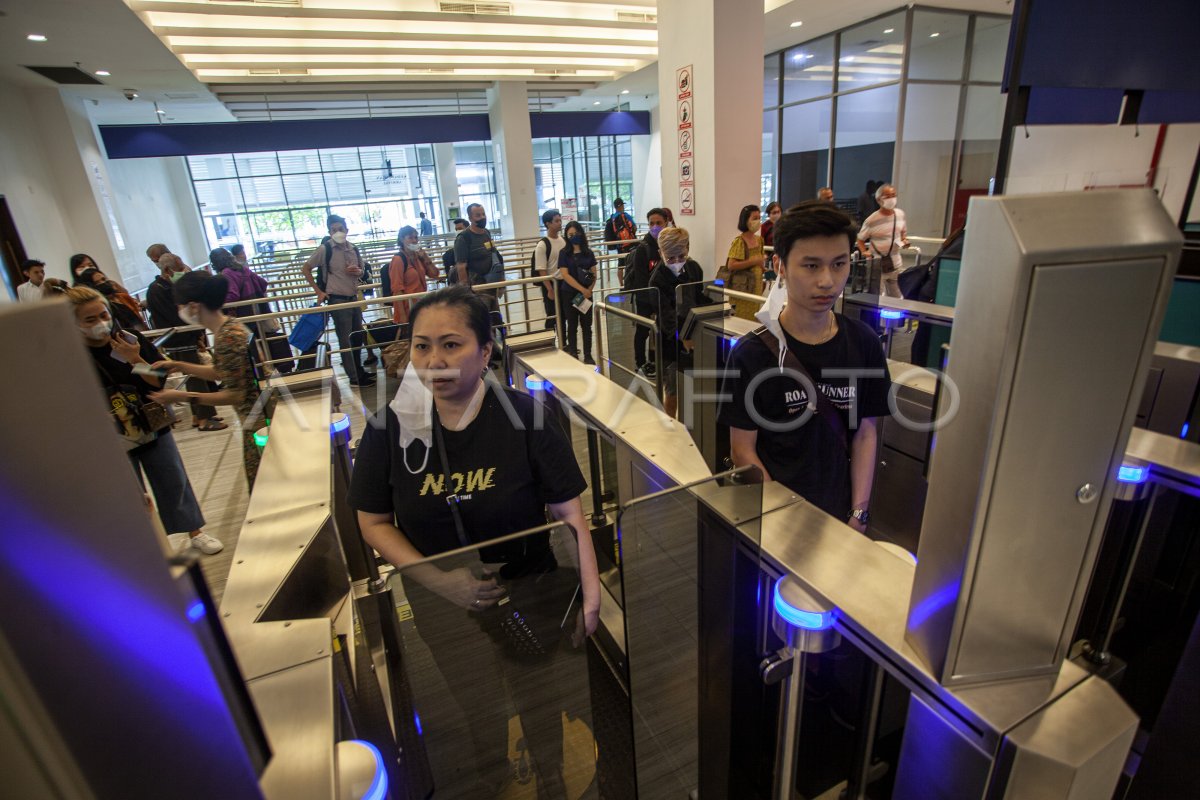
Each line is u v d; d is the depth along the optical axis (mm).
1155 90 1852
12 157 6578
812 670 1036
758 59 4902
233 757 327
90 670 254
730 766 1122
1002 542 512
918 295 2553
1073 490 515
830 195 6105
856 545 835
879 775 995
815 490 1251
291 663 670
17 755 238
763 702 1040
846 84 7863
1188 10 1749
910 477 2076
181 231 14070
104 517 248
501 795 1111
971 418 477
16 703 230
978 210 436
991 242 426
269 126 9414
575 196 15516
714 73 4809
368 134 10055
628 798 1199
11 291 6008
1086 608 1434
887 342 2283
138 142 8953
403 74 8930
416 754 1010
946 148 7781
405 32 6781
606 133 12055
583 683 1103
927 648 600
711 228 5191
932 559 560
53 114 7562
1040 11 1535
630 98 12984
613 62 9273
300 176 14305
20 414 216
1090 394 475
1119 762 565
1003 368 437
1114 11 1637
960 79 7496
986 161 8109
